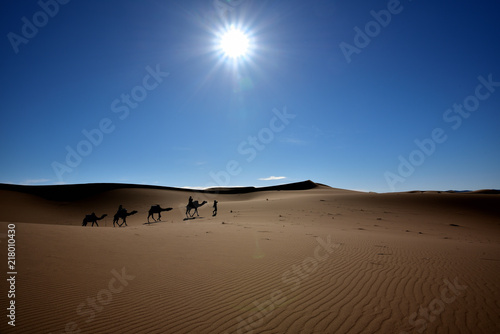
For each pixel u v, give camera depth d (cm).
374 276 730
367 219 2669
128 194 6069
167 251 988
